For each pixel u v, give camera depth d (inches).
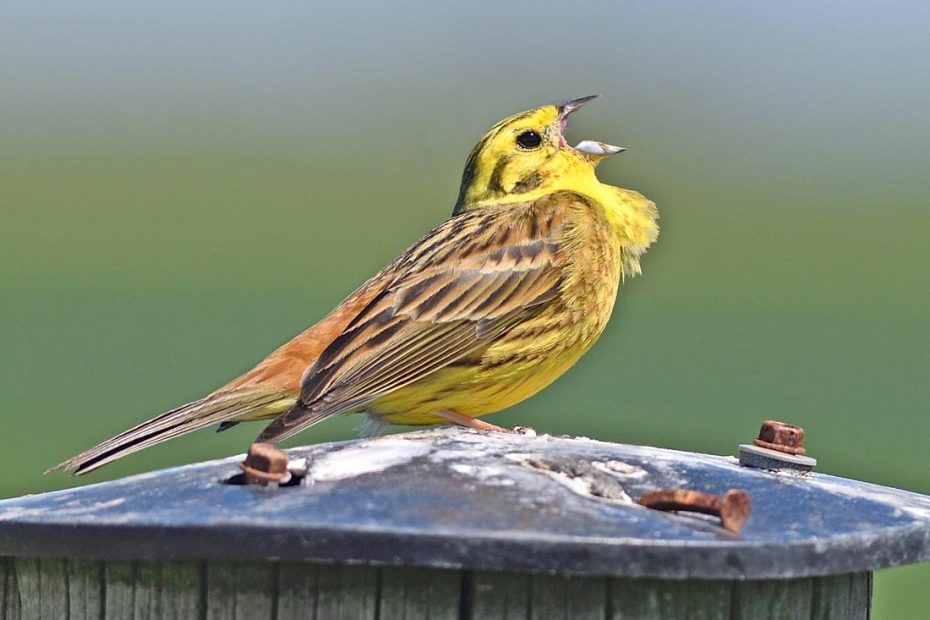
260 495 311.4
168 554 291.6
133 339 853.8
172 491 319.3
